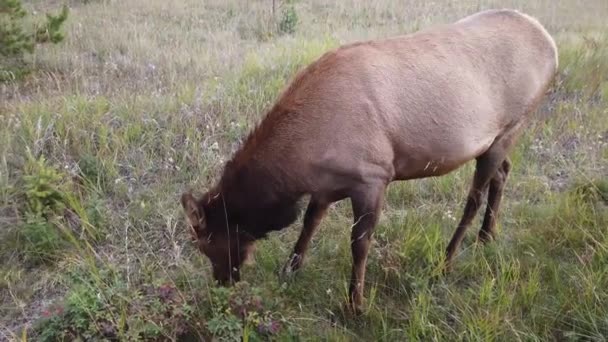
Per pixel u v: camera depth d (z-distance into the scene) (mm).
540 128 5738
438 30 3814
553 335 3422
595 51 7449
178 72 6996
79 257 4059
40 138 4973
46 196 4320
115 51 7988
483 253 4090
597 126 5734
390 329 3484
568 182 5020
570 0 12703
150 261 4117
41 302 3795
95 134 5195
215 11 10891
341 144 3344
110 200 4715
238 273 3826
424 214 4566
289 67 6750
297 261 4047
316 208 3914
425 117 3520
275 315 3512
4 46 6492
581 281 3670
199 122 5480
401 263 4000
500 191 4281
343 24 10180
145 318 3312
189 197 3465
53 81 6699
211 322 3299
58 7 10539
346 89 3373
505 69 3855
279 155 3455
